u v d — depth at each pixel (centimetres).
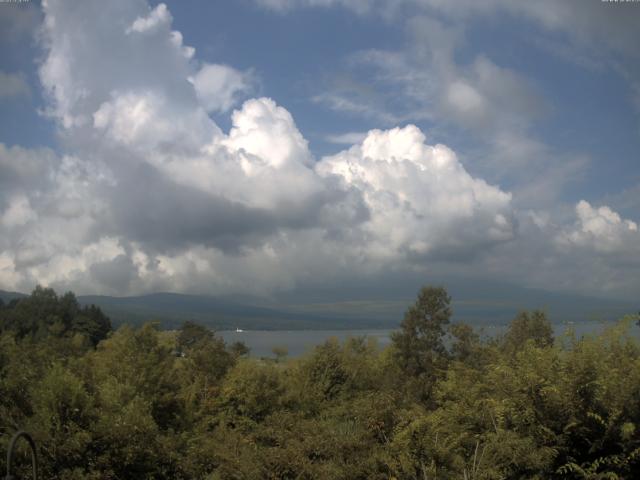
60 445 1012
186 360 2334
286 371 2559
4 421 1102
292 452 1080
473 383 1165
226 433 1455
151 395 1695
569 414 800
